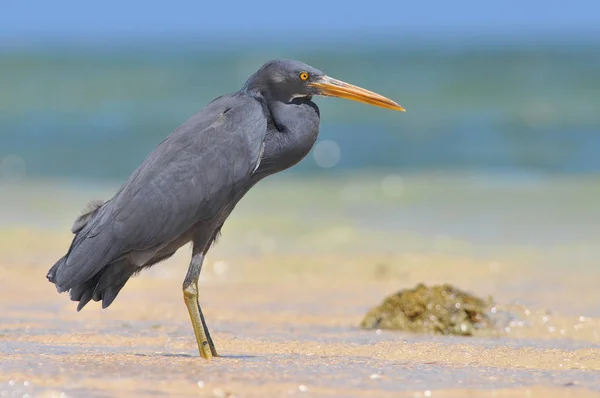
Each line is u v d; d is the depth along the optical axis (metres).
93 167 28.59
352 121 37.69
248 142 7.55
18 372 6.32
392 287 12.98
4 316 10.38
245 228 17.34
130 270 7.55
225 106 7.73
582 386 6.32
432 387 6.20
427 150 31.48
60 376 6.23
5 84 52.56
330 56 90.88
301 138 7.99
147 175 7.38
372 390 6.08
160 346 8.45
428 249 15.59
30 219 18.19
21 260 14.58
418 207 19.64
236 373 6.49
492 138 33.62
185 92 49.66
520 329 9.69
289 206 19.75
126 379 6.20
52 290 12.43
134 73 61.38
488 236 16.53
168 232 7.36
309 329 9.86
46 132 36.22
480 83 50.88
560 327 9.80
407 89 48.94
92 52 114.25
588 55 79.94
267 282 13.41
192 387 6.03
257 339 8.94
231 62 78.62
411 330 9.75
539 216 18.41
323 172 27.11
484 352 8.14
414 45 152.62
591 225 17.36
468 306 9.83
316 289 12.87
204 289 12.91
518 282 13.05
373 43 180.75
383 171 27.08
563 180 23.67
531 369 7.17
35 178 25.98
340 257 15.02
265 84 8.03
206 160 7.41
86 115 41.12
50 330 9.31
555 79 51.81
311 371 6.65
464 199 20.56
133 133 36.06
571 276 13.41
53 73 60.91
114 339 8.76
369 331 9.77
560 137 33.31
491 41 187.25
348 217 18.44
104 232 7.27
